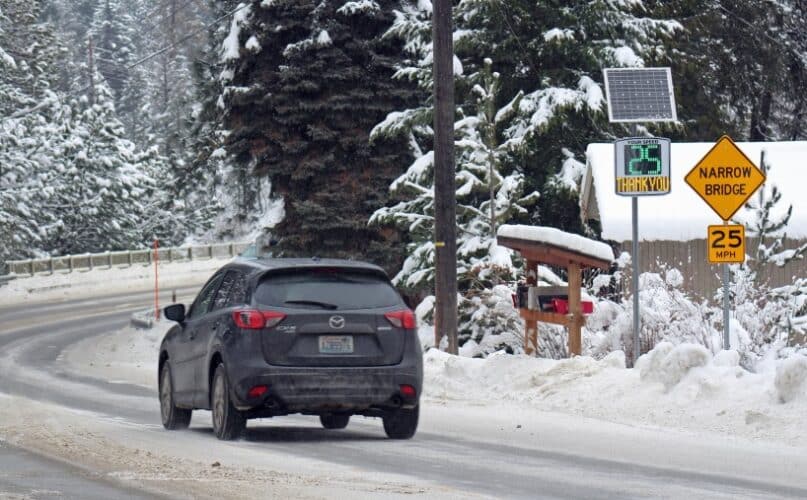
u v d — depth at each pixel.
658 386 44.22
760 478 30.11
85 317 146.88
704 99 109.06
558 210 98.44
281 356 36.81
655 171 50.66
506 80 100.69
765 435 37.94
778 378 39.84
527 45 100.00
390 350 37.56
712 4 117.56
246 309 37.28
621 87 55.47
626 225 77.25
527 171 98.62
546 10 98.56
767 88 123.50
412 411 38.47
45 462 32.31
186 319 42.81
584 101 94.31
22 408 50.78
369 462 32.72
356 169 109.62
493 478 29.77
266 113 109.44
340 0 107.81
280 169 109.75
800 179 81.94
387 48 108.25
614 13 99.00
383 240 109.56
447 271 62.53
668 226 77.25
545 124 92.88
